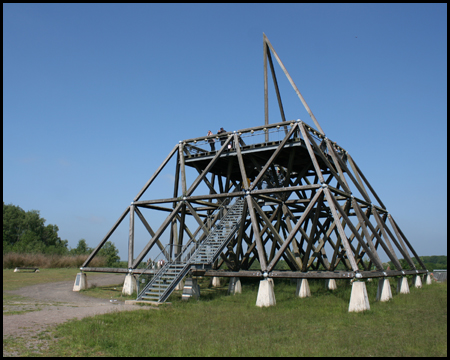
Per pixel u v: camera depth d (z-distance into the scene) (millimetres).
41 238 102250
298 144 24156
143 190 28078
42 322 14406
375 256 21734
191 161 28969
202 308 18938
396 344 12094
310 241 22531
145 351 11438
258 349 11703
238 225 26531
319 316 16656
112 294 25703
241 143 27844
